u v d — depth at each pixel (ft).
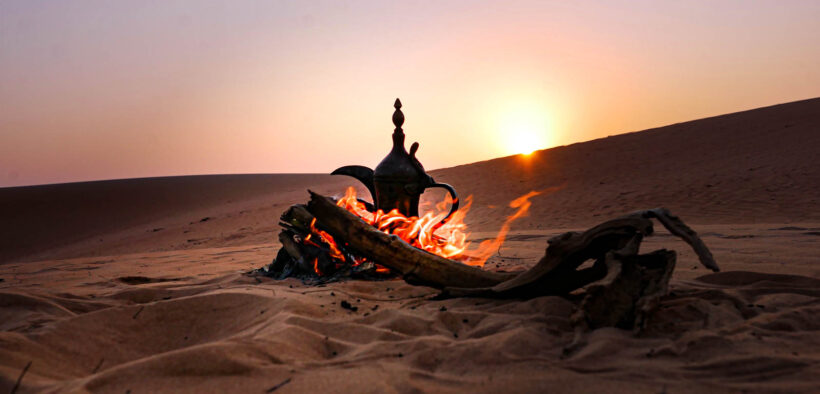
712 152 77.82
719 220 44.93
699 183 60.75
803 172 58.70
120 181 162.81
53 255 81.92
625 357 8.41
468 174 91.71
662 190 60.29
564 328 10.19
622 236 11.71
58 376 8.74
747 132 85.81
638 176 71.00
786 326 9.74
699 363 8.04
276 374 8.11
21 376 7.73
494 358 8.53
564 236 12.31
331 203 16.52
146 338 11.38
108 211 119.03
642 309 9.66
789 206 47.39
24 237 101.19
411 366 8.45
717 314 10.58
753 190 54.75
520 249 27.07
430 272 14.39
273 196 117.80
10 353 8.95
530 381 7.53
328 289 14.64
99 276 21.79
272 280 17.42
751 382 7.26
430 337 9.80
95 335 10.85
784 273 15.15
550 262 12.30
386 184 18.19
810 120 84.84
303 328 10.30
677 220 11.52
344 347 9.71
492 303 12.63
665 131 98.78
